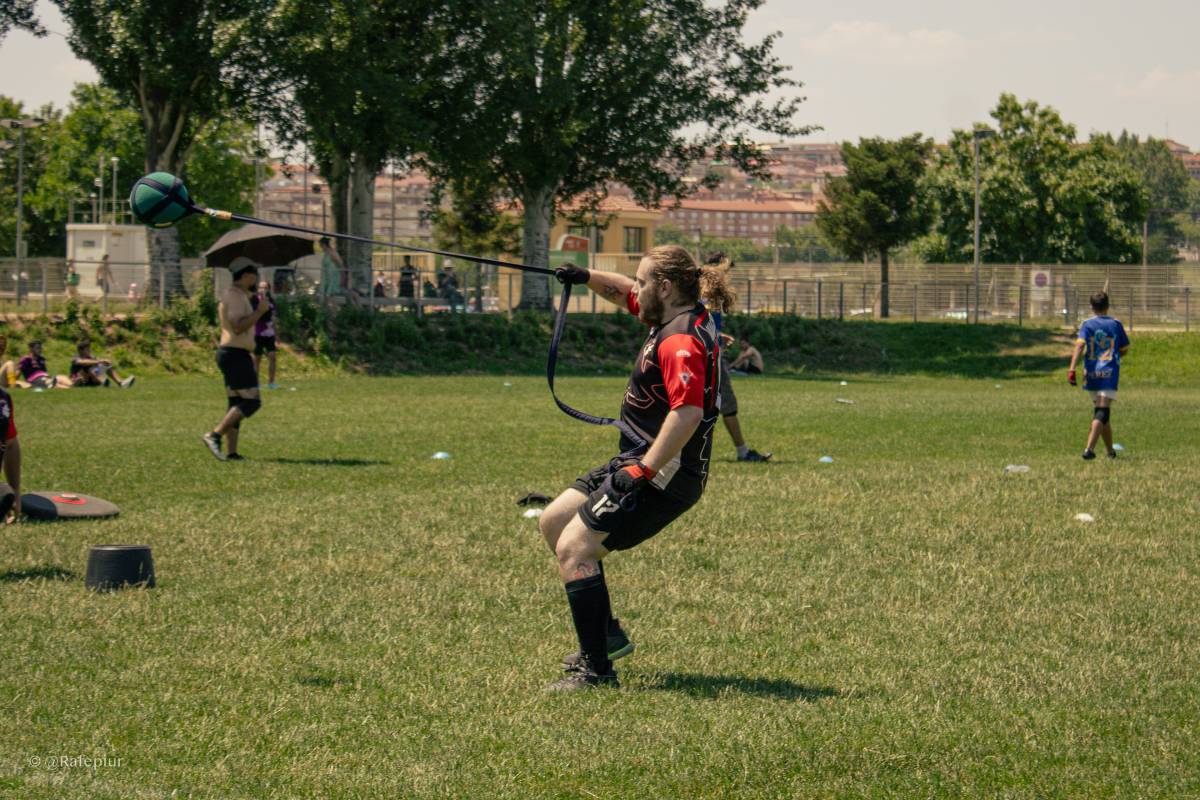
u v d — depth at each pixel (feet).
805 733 23.49
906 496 54.70
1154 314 246.27
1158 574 39.04
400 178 208.85
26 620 31.32
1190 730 24.26
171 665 27.76
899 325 221.46
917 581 37.68
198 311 160.15
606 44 199.21
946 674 27.91
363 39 165.99
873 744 22.94
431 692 26.07
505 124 190.19
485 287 255.91
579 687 26.53
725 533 45.14
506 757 22.04
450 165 193.47
